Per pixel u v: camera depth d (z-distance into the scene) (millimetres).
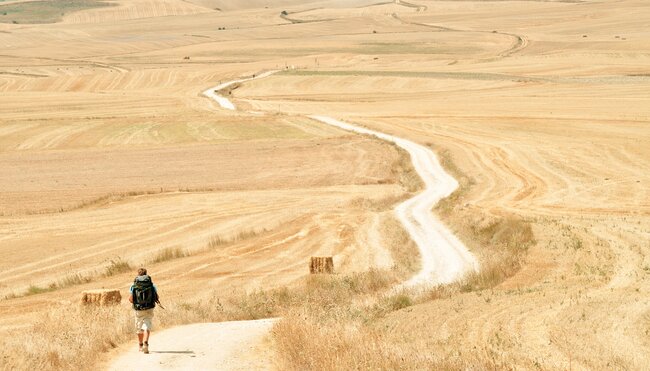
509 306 27406
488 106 155000
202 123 137125
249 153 108438
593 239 44156
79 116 154875
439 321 25766
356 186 87562
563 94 170000
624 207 64562
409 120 139375
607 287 30266
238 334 26625
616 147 99562
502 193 75938
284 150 110750
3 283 45969
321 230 61500
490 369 18922
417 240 56188
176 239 59156
